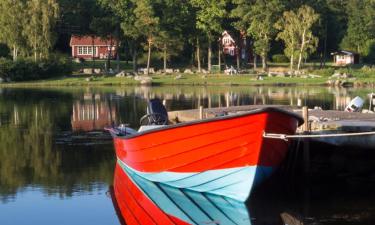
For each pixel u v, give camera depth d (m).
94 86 72.19
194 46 98.38
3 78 77.19
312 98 51.06
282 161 17.77
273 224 14.66
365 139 19.45
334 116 23.59
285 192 18.02
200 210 15.81
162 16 86.69
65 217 15.17
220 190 17.06
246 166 16.22
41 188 18.12
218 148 16.25
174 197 17.20
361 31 104.94
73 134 29.70
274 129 15.88
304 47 84.88
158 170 17.78
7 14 80.19
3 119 36.47
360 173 20.17
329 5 106.06
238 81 75.62
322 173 20.16
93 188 18.16
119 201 16.62
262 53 90.69
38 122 34.88
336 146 19.70
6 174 20.25
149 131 17.06
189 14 89.12
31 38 79.50
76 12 90.81
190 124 16.19
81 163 22.08
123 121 34.88
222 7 88.88
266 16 87.69
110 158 23.00
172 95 56.31
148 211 15.73
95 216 15.28
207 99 51.06
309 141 19.69
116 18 86.88
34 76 78.56
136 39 88.44
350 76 79.12
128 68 95.62
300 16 85.75
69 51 113.38
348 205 16.61
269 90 63.69
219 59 94.81
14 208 16.02
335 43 110.44
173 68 97.75
